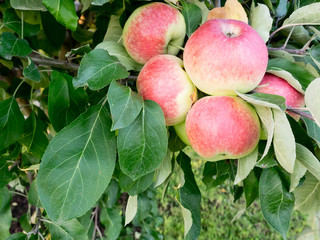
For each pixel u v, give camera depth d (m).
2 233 1.17
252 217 3.68
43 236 1.26
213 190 3.96
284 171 0.94
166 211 3.71
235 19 0.86
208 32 0.74
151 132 0.74
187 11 0.94
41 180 0.71
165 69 0.80
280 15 1.03
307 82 0.84
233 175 1.12
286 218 0.91
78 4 1.66
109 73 0.75
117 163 1.05
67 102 0.86
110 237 1.66
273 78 0.82
